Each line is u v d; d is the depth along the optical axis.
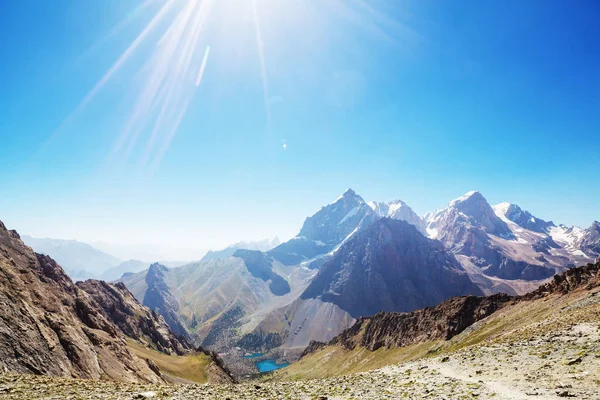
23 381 27.39
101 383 29.42
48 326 60.00
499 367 27.41
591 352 25.45
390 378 30.30
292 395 25.36
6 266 72.25
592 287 115.19
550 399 17.70
